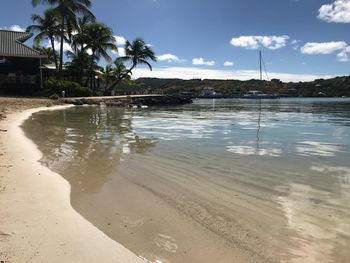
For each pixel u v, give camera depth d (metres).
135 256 4.80
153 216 6.18
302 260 4.79
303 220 6.01
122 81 63.91
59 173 8.86
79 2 49.16
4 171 8.46
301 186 7.87
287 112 37.06
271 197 7.14
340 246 5.14
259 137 15.76
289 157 11.05
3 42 41.91
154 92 73.50
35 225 5.52
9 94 42.56
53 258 4.59
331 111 39.31
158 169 9.40
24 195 6.83
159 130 17.94
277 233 5.54
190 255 4.89
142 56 59.78
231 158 10.85
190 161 10.38
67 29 48.75
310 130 18.95
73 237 5.20
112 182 8.16
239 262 4.74
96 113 29.14
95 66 55.06
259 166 9.78
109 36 52.25
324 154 11.62
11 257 4.55
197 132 17.31
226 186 7.88
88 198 7.06
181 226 5.78
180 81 150.25
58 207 6.30
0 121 18.44
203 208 6.56
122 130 17.61
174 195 7.28
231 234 5.51
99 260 4.63
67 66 51.66
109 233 5.47
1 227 5.39
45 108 31.23
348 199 7.00
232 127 20.12
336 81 130.88
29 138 14.00
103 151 11.80
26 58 43.94
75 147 12.43
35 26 48.88
